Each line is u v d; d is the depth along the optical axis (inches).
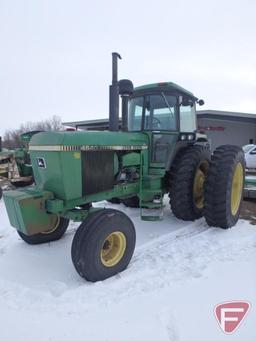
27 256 140.3
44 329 85.7
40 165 125.3
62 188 120.7
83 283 114.0
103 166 136.0
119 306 97.0
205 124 820.0
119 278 117.0
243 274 116.4
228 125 822.5
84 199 131.0
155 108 172.4
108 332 83.7
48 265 131.0
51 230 155.1
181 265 126.9
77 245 112.0
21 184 301.1
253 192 241.1
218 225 165.9
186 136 185.9
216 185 160.2
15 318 91.7
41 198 119.6
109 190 140.4
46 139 120.8
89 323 88.1
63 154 117.3
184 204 176.2
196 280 113.3
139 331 83.9
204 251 140.6
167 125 174.9
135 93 176.7
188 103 184.7
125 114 165.2
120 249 122.6
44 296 104.1
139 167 161.3
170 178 179.6
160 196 164.1
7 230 182.7
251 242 150.4
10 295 105.6
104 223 114.6
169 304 97.4
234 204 177.0
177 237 161.3
